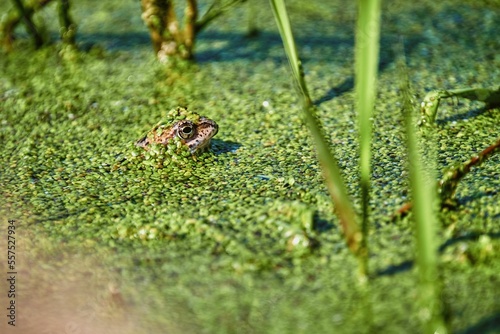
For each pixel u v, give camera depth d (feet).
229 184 3.11
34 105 3.34
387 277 2.93
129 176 3.15
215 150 3.19
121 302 2.94
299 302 2.92
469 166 3.00
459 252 2.95
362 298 2.92
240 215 3.04
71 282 2.97
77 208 3.09
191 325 2.91
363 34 2.87
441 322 2.87
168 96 3.34
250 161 3.16
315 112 3.27
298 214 3.02
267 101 3.31
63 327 2.92
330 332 2.89
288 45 3.07
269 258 2.97
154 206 3.08
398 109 3.26
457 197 3.04
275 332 2.89
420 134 3.19
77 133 3.26
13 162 3.20
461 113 3.24
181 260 2.99
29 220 3.07
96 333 2.91
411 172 2.85
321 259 2.97
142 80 3.40
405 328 2.88
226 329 2.90
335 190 2.90
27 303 2.95
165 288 2.95
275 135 3.22
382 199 3.05
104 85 3.39
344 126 3.23
